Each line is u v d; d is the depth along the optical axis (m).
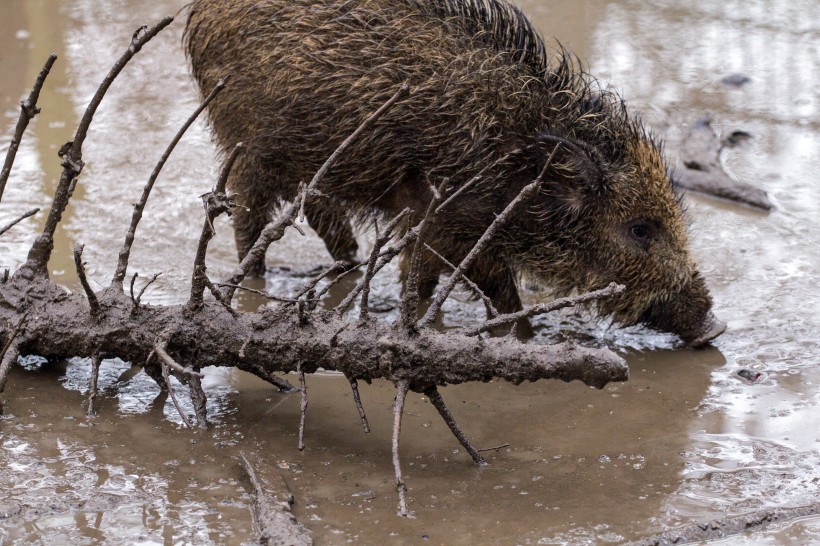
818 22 18.09
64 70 15.47
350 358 7.31
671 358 9.48
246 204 10.54
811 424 8.23
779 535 6.77
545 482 7.29
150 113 14.33
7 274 8.47
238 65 9.92
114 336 7.94
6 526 6.55
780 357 9.38
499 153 9.51
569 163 9.52
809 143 13.91
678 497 7.14
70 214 11.62
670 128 14.05
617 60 16.25
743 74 15.88
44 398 8.12
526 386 8.83
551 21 17.69
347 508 6.88
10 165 8.31
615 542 6.56
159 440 7.62
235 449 7.57
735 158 13.50
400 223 9.91
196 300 7.84
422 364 7.09
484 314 10.29
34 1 18.06
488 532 6.64
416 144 9.46
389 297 10.55
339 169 9.76
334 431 7.91
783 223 11.95
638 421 8.27
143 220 11.62
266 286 10.65
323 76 9.49
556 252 9.89
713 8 18.59
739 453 7.78
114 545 6.40
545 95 9.73
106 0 18.27
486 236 7.39
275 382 8.30
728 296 10.41
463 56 9.45
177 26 17.27
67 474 7.11
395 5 9.55
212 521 6.67
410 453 7.64
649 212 9.73
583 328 10.18
